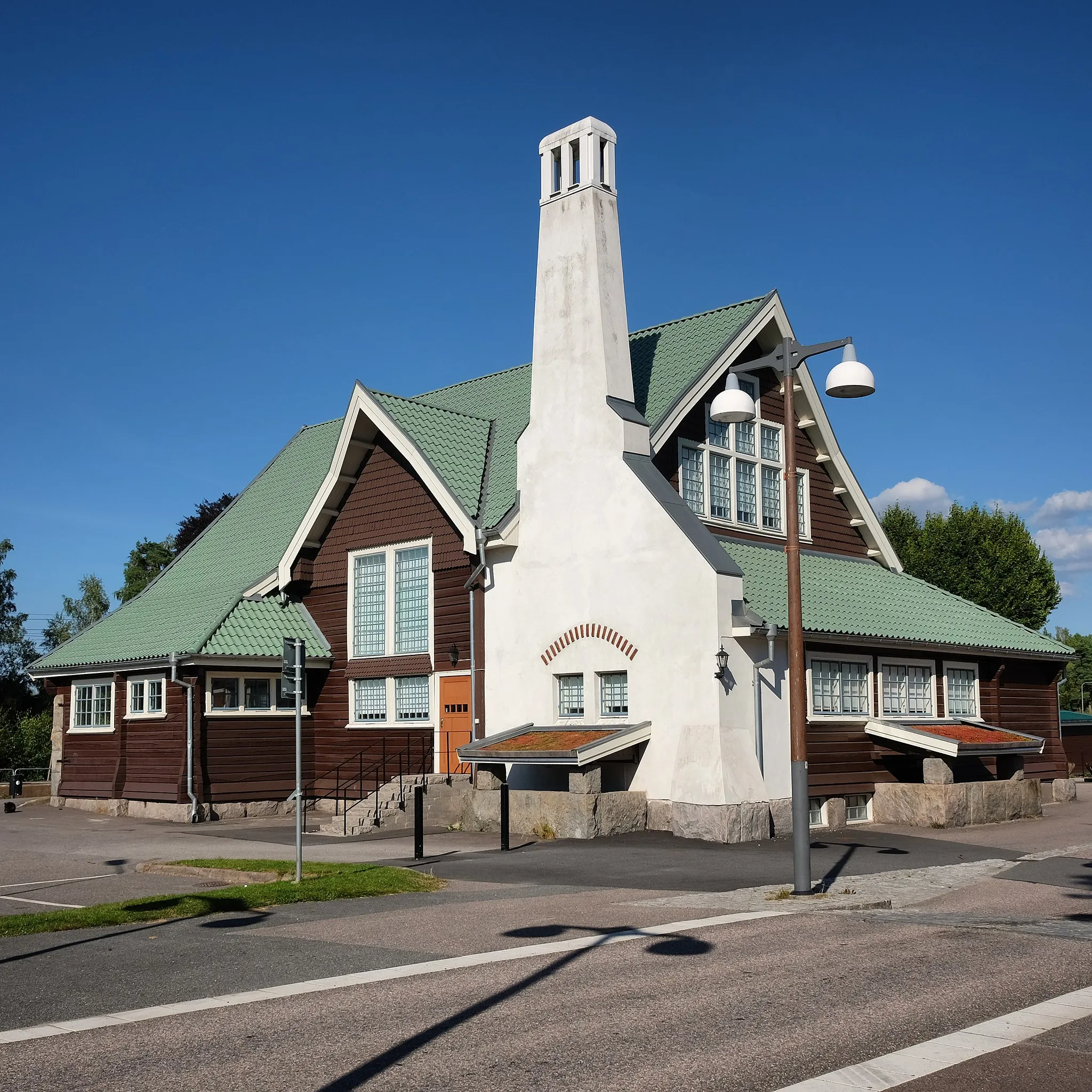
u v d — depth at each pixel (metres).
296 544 31.03
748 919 13.23
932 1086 7.30
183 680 28.64
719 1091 7.21
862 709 27.31
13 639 62.97
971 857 19.77
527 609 26.34
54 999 9.81
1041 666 34.09
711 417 16.31
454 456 29.09
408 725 28.77
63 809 32.59
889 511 60.25
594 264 26.14
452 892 15.94
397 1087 7.33
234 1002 9.55
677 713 23.39
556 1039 8.33
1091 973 10.34
